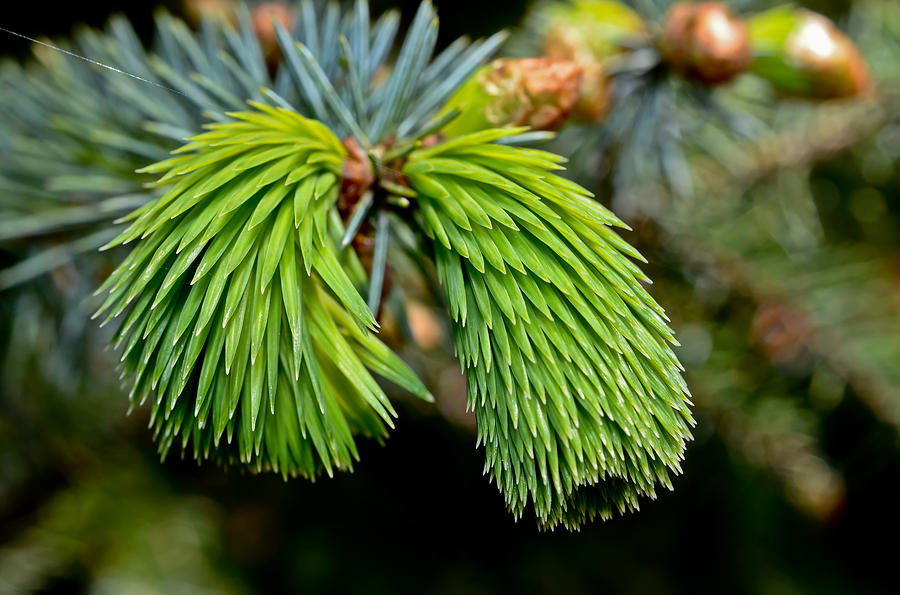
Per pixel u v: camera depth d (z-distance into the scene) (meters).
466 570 0.49
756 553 0.46
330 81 0.33
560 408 0.29
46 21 0.41
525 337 0.29
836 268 0.38
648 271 0.37
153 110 0.34
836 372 0.37
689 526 0.48
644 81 0.35
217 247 0.29
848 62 0.34
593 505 0.30
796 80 0.34
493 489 0.48
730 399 0.37
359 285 0.31
